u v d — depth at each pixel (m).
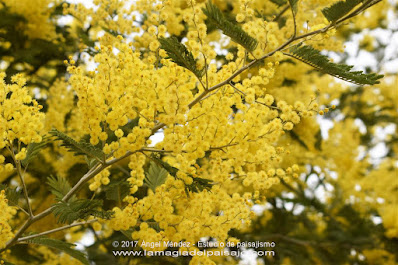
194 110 1.85
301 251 3.96
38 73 4.27
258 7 3.76
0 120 1.88
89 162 2.34
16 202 2.13
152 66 2.00
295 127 4.34
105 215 1.85
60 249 2.21
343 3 1.78
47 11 4.16
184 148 1.97
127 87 1.90
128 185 2.23
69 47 4.26
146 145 2.05
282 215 4.09
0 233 1.96
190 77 2.13
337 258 3.93
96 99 1.83
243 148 1.95
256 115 1.92
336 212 4.26
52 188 2.43
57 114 3.69
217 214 2.49
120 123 1.86
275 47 1.92
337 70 1.81
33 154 2.21
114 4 3.17
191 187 1.93
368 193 4.58
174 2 3.12
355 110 5.24
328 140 4.81
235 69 2.04
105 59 1.85
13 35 4.06
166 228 1.99
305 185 4.45
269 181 2.08
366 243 3.91
